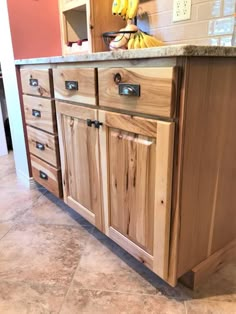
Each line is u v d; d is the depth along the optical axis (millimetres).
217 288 1081
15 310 991
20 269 1192
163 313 971
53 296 1049
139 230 1053
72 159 1397
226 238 1199
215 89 866
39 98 1556
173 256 956
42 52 1845
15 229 1494
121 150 1038
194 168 903
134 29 1347
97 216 1303
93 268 1194
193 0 1270
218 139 955
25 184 2055
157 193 918
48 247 1341
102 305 1007
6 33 1728
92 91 1112
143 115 901
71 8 1664
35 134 1716
